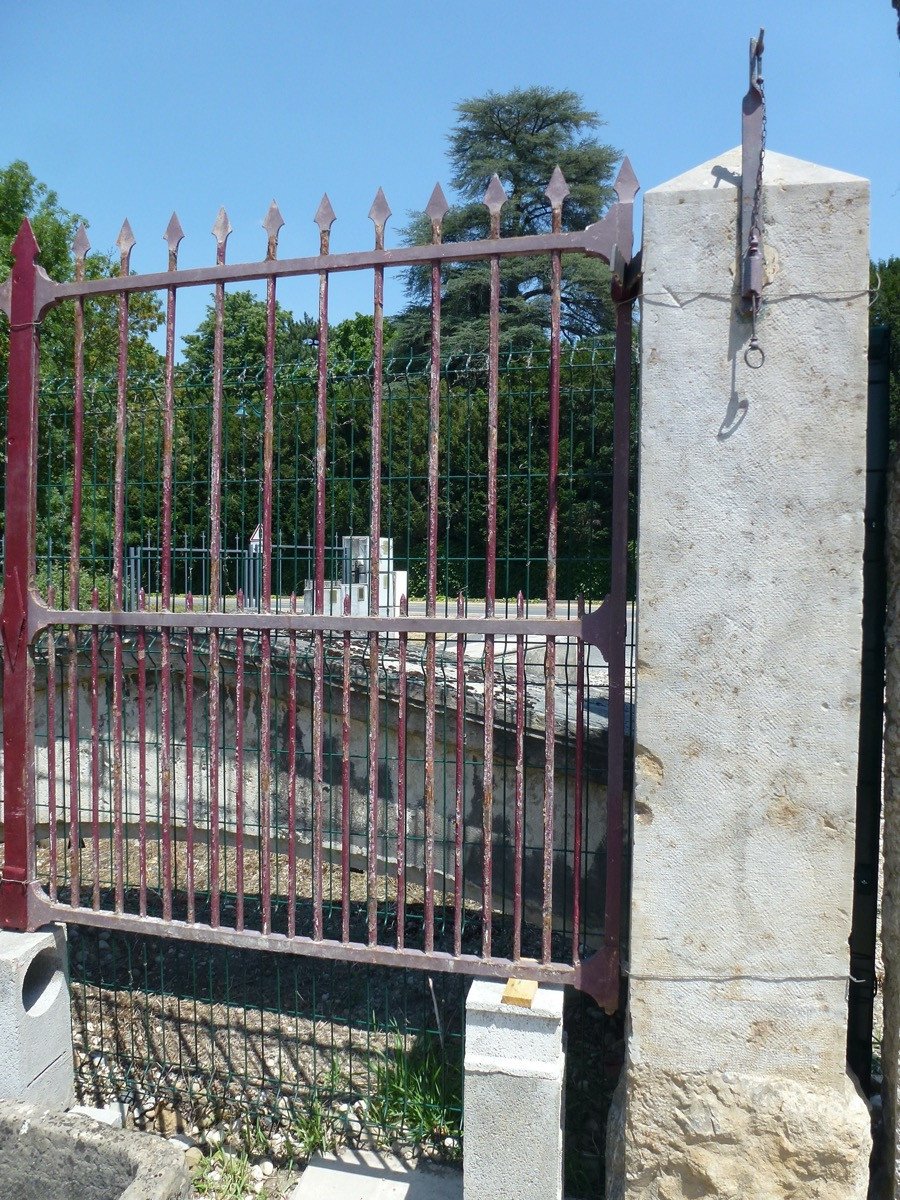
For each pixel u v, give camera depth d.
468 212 26.61
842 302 2.39
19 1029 3.27
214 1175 3.31
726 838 2.51
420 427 6.01
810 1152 2.43
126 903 5.13
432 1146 3.36
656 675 2.53
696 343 2.47
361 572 5.07
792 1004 2.49
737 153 2.52
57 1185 2.82
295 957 4.70
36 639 3.48
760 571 2.46
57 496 5.34
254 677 4.47
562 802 3.72
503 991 2.77
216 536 3.16
